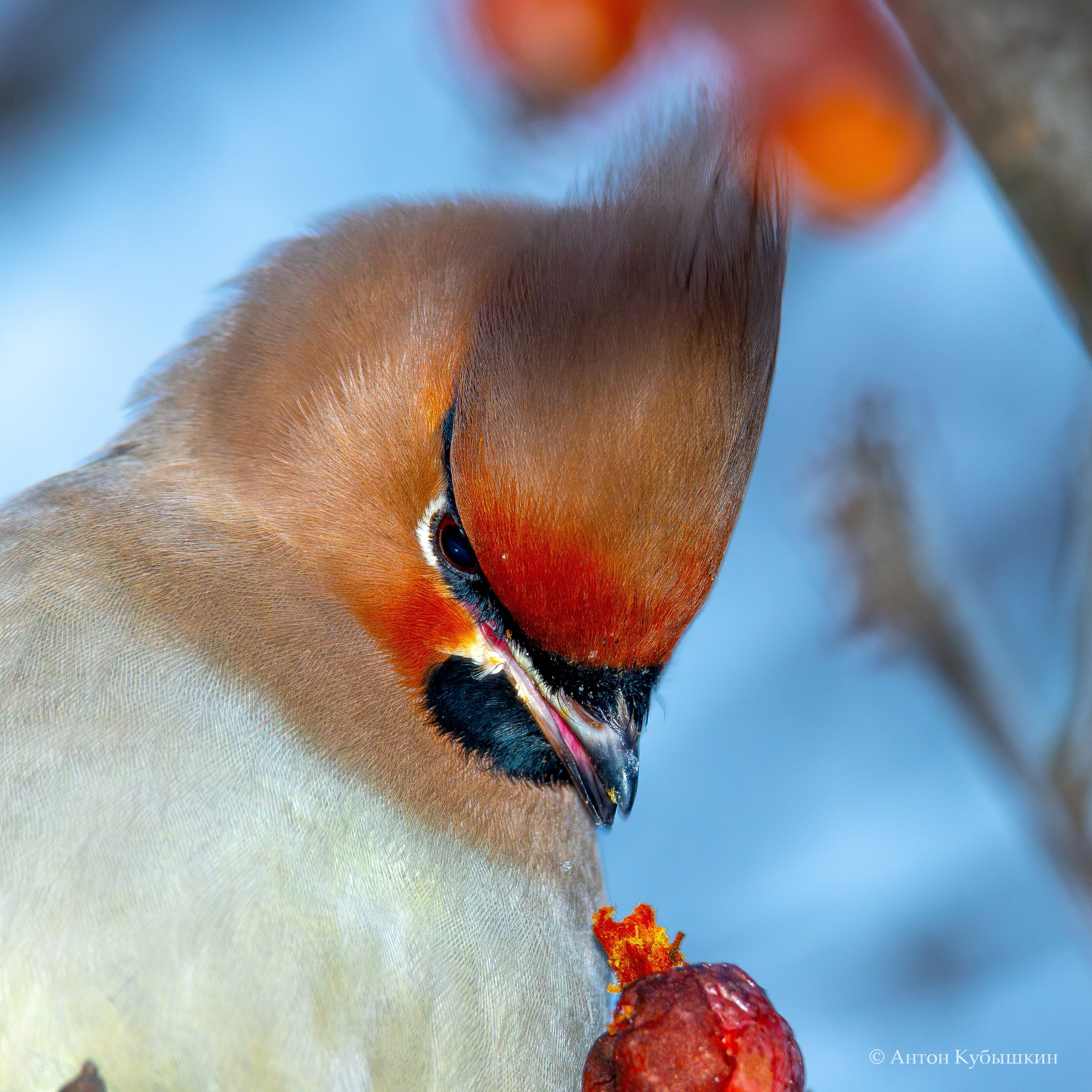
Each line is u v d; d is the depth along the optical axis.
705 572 1.69
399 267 1.70
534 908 1.70
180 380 1.71
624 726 1.69
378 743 1.69
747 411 1.68
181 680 1.68
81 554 1.69
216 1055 1.66
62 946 1.66
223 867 1.67
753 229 1.68
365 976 1.67
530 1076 1.69
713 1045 1.66
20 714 1.67
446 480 1.69
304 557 1.70
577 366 1.68
